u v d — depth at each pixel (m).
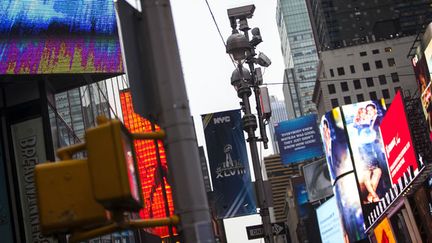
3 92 27.30
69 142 29.44
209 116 31.91
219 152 31.77
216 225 51.09
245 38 23.17
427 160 38.88
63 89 28.75
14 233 25.66
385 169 125.31
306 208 167.00
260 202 22.89
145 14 7.10
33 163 26.42
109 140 5.64
